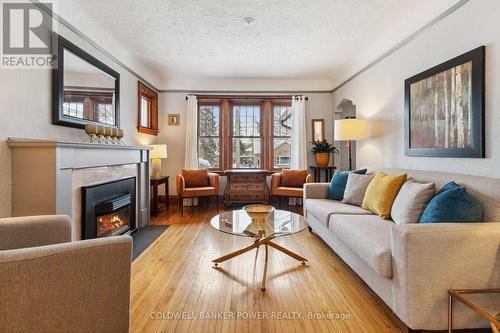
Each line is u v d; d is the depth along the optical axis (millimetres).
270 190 5453
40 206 2053
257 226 2408
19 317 918
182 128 5523
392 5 2752
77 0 2643
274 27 3250
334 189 3465
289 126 5711
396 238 1557
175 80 5484
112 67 3609
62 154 2131
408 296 1481
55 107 2463
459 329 1561
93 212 2643
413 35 2881
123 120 3957
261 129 5707
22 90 2139
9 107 2029
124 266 1101
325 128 5594
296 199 5363
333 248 2678
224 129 5582
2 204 1977
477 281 1478
